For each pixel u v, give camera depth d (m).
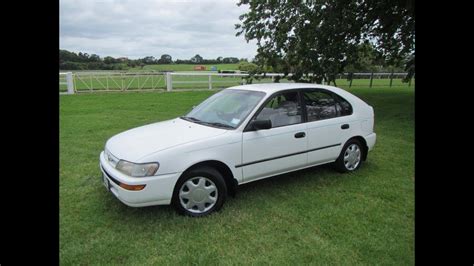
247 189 4.42
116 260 2.91
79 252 3.01
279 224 3.50
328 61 11.59
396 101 13.46
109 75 19.98
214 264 2.84
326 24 11.01
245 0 12.70
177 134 3.85
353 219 3.60
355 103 5.11
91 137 7.44
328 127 4.65
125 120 9.50
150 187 3.33
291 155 4.30
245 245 3.12
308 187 4.50
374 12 11.23
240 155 3.86
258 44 12.51
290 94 4.45
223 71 25.72
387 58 13.83
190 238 3.24
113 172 3.47
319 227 3.44
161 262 2.88
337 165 4.98
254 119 4.00
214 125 4.12
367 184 4.59
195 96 15.81
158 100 14.19
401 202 4.01
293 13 11.62
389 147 6.56
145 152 3.44
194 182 3.62
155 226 3.46
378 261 2.87
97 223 3.52
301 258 2.92
